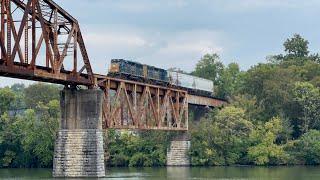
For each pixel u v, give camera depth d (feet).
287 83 588.09
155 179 355.15
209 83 605.31
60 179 320.91
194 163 510.99
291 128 555.69
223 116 532.73
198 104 552.82
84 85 335.06
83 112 323.98
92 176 319.27
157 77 459.73
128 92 410.72
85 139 322.34
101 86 357.61
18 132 541.34
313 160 532.32
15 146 540.11
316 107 568.41
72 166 322.14
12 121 551.59
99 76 348.79
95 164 319.27
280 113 572.10
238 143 528.22
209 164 515.91
